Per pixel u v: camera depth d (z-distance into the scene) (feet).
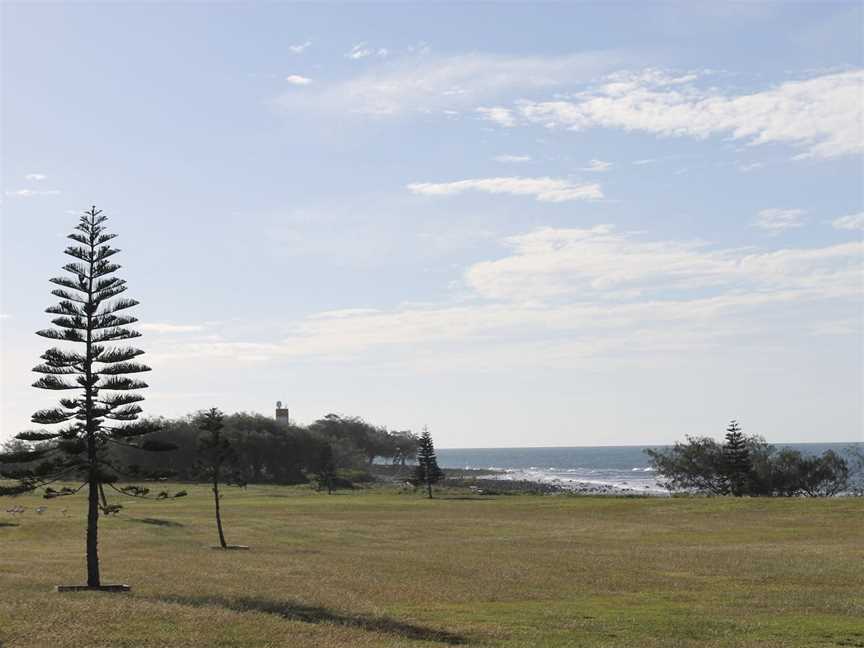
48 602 104.73
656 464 485.97
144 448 141.79
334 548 196.75
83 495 349.82
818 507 276.41
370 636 84.38
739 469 440.45
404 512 306.76
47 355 133.28
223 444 220.02
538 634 86.84
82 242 138.00
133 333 138.41
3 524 234.99
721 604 109.50
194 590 122.93
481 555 178.40
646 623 93.35
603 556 174.29
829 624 91.61
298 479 579.48
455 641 83.15
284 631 85.87
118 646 76.64
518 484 633.20
